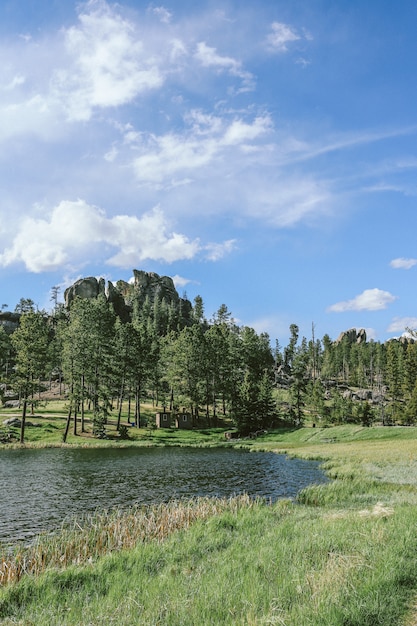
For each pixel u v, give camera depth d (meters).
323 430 77.88
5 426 70.19
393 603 7.73
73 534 17.53
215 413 101.94
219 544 14.77
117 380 86.75
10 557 15.11
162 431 83.69
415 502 20.81
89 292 194.38
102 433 71.75
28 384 64.56
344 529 14.27
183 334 103.94
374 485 28.34
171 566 12.15
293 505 23.80
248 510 20.25
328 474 37.62
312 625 6.93
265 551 12.34
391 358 129.88
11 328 162.88
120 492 30.61
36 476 37.62
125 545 15.19
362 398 147.50
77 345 73.12
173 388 96.88
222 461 49.34
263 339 172.00
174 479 36.50
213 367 102.94
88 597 10.40
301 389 112.06
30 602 10.43
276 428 92.50
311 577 9.37
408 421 105.69
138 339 90.00
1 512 24.50
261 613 7.86
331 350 199.50
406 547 10.71
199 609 8.33
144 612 8.58
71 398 69.00
